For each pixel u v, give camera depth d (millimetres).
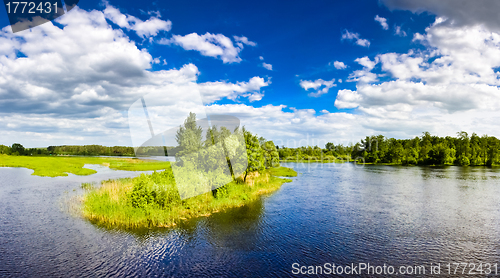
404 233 21312
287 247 18172
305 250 17781
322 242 19156
